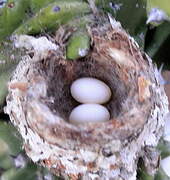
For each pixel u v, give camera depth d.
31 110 0.15
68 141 0.15
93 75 0.18
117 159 0.15
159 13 0.15
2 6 0.17
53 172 0.16
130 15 0.17
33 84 0.16
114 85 0.18
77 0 0.16
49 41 0.16
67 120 0.17
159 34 0.18
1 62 0.17
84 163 0.15
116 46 0.16
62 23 0.16
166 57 0.18
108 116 0.17
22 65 0.16
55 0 0.16
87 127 0.15
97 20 0.16
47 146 0.15
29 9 0.17
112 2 0.17
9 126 0.17
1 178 0.17
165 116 0.17
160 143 0.17
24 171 0.17
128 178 0.16
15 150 0.17
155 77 0.16
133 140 0.15
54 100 0.17
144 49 0.18
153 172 0.16
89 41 0.16
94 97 0.18
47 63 0.16
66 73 0.18
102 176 0.16
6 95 0.16
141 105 0.15
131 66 0.16
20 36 0.16
